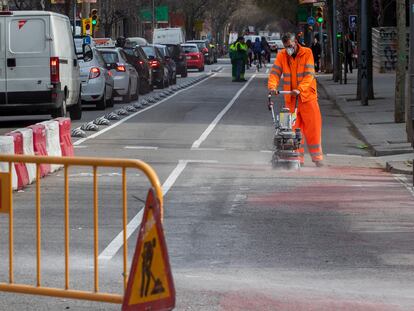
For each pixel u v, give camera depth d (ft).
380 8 273.33
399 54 118.42
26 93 112.16
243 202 61.00
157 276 29.86
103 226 52.54
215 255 45.55
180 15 530.68
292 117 76.95
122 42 204.44
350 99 162.81
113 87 154.92
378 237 50.19
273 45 509.35
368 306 36.35
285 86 77.97
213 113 137.59
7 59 111.75
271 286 39.42
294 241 48.98
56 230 51.24
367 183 70.49
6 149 65.67
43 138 74.64
